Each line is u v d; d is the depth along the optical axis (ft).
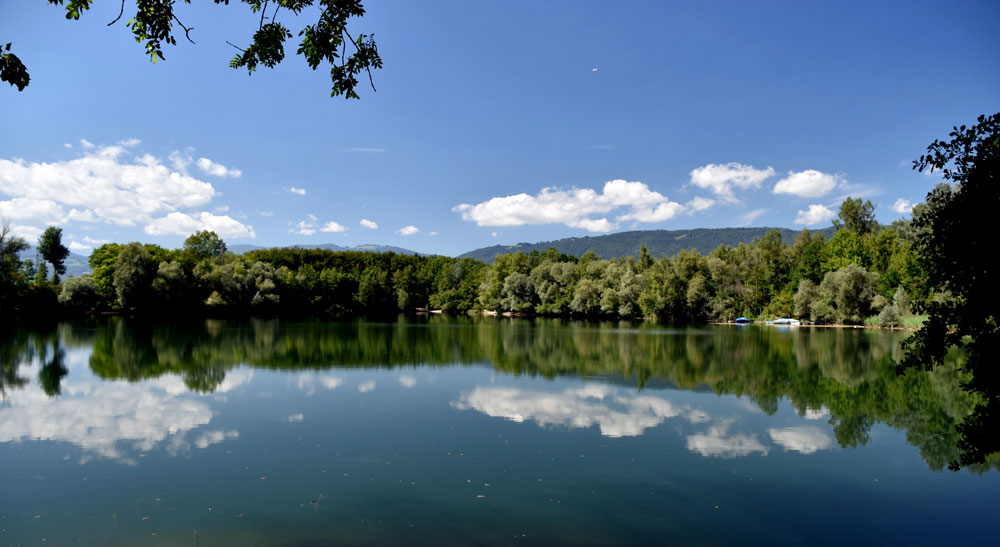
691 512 38.81
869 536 35.68
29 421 60.95
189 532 34.78
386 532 35.04
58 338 146.92
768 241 342.23
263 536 34.32
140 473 45.06
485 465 47.83
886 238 271.49
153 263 226.99
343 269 409.49
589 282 313.94
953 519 38.24
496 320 301.02
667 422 64.13
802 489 43.42
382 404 71.67
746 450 53.52
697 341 172.55
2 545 32.89
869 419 67.05
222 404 70.64
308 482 43.37
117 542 33.40
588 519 37.35
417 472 45.93
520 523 36.58
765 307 305.53
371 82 28.45
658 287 295.28
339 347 140.87
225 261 322.55
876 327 240.94
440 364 111.24
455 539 34.19
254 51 28.68
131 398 73.56
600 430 59.98
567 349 144.66
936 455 52.49
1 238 177.37
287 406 69.77
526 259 380.78
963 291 25.98
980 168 24.63
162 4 24.90
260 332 180.45
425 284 402.72
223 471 45.68
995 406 24.72
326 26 27.07
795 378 98.27
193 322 221.25
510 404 72.64
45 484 42.55
